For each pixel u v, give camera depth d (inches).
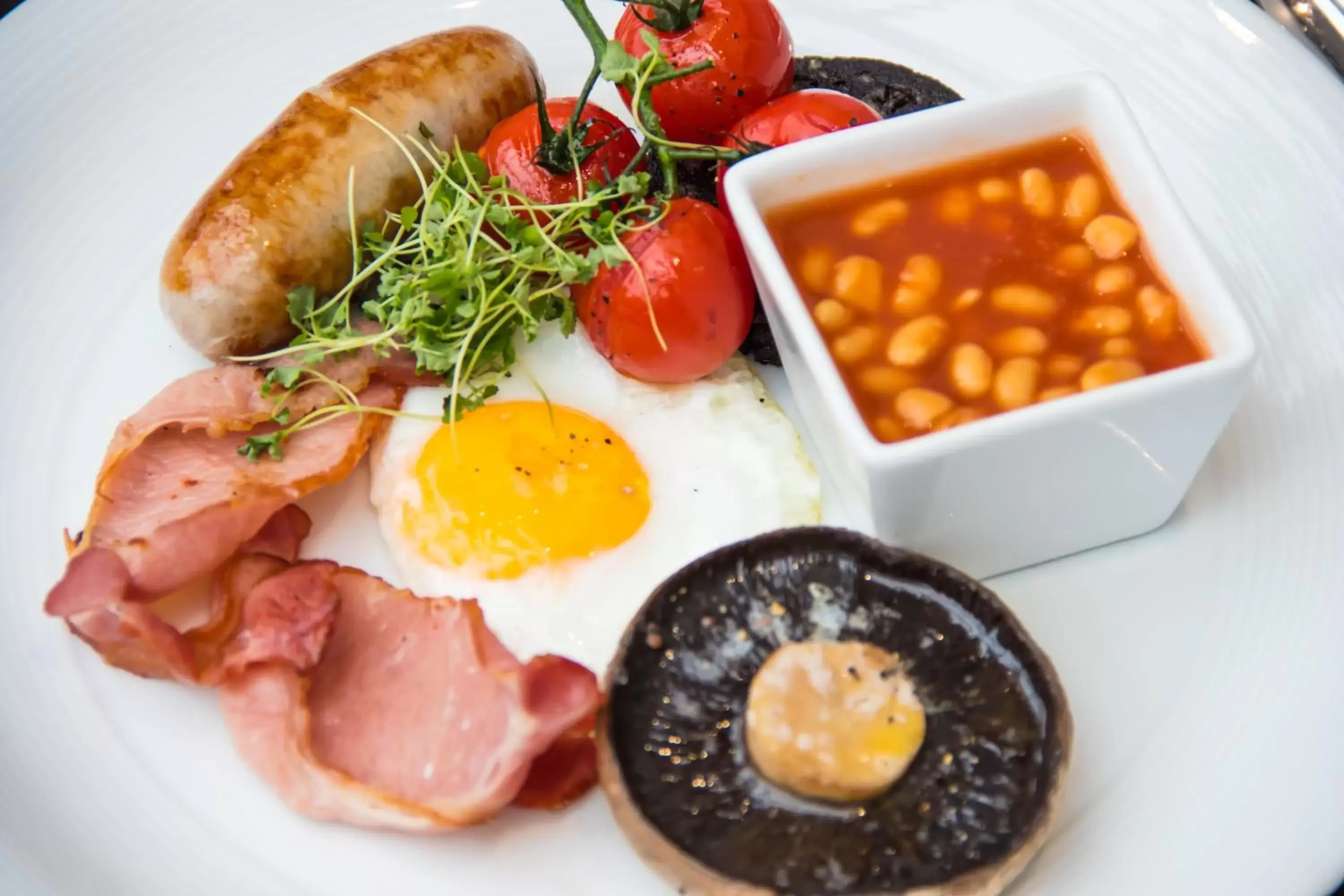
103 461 14.5
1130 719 13.0
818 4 16.6
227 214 14.0
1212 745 12.8
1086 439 12.5
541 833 12.7
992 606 12.2
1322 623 13.2
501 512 13.7
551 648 13.4
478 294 14.0
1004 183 13.4
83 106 16.0
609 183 14.2
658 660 12.4
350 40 16.6
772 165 13.4
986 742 12.0
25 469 14.4
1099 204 13.3
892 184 13.6
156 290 15.3
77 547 13.6
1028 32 16.1
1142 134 13.1
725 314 13.9
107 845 12.7
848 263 13.1
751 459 14.1
